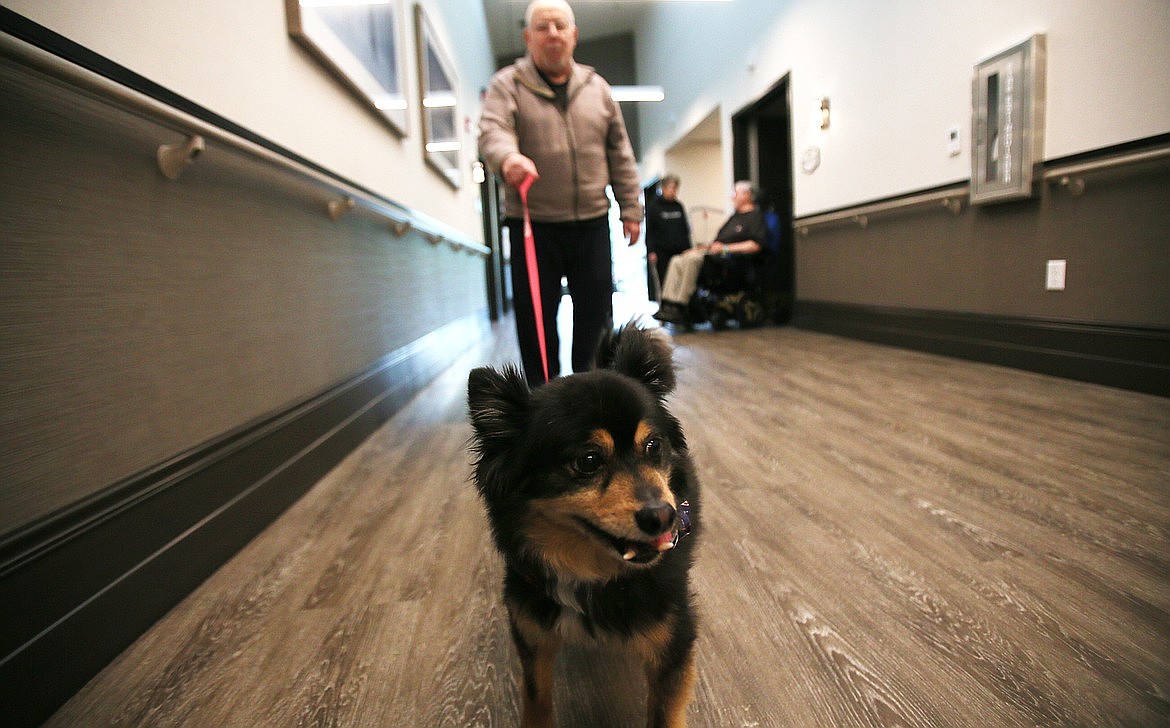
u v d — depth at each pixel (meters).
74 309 1.28
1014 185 3.39
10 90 1.15
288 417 2.21
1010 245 3.59
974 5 3.68
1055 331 3.31
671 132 11.23
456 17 6.84
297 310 2.37
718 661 1.23
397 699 1.18
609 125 2.66
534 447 1.10
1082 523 1.70
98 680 1.24
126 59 1.52
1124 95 2.81
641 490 1.00
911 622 1.32
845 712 1.08
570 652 1.33
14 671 1.06
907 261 4.58
